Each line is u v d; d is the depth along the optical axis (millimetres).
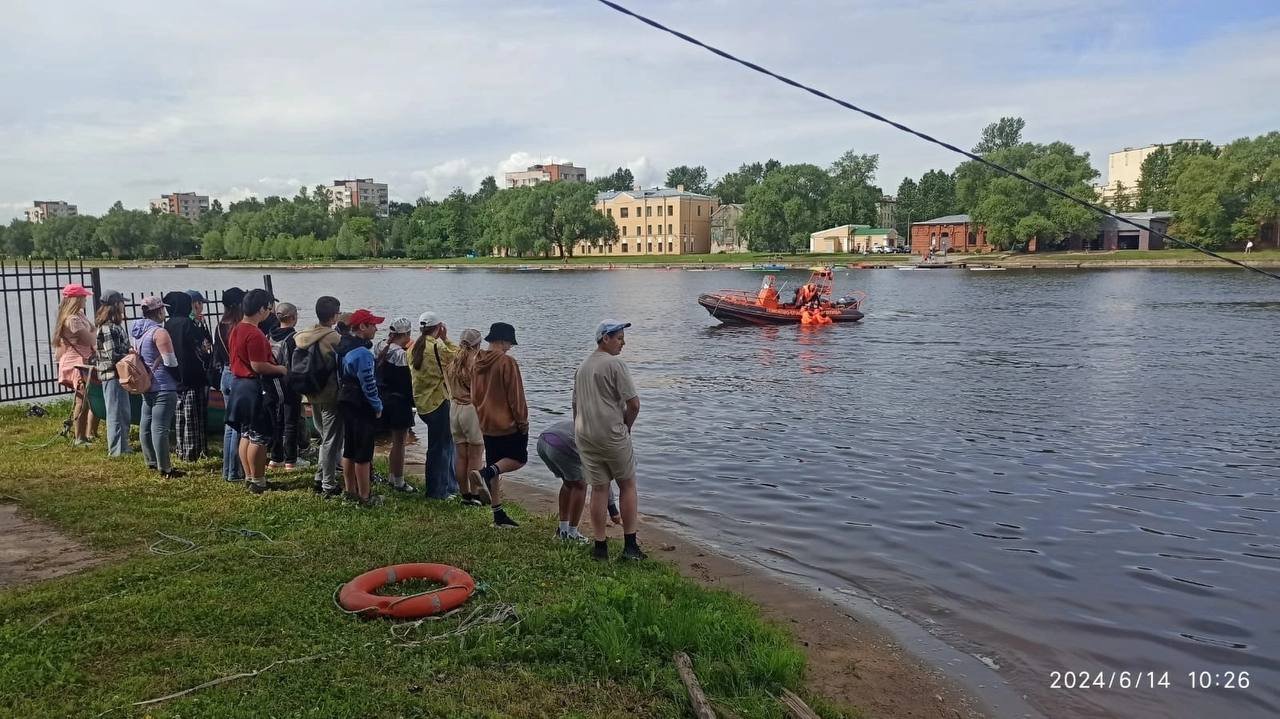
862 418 15117
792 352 25797
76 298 10789
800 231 116062
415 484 9375
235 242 153125
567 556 6996
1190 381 19109
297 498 8289
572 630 5434
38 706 4332
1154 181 122000
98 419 10680
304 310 47094
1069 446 12750
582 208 119500
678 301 51188
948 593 7176
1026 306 42594
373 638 5254
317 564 6480
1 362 22000
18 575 6184
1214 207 85188
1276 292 50188
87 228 152250
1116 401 16656
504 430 7719
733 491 10391
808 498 10062
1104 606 6930
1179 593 7203
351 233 147875
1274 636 6379
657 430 14156
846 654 5934
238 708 4355
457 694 4625
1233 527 8969
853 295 52031
